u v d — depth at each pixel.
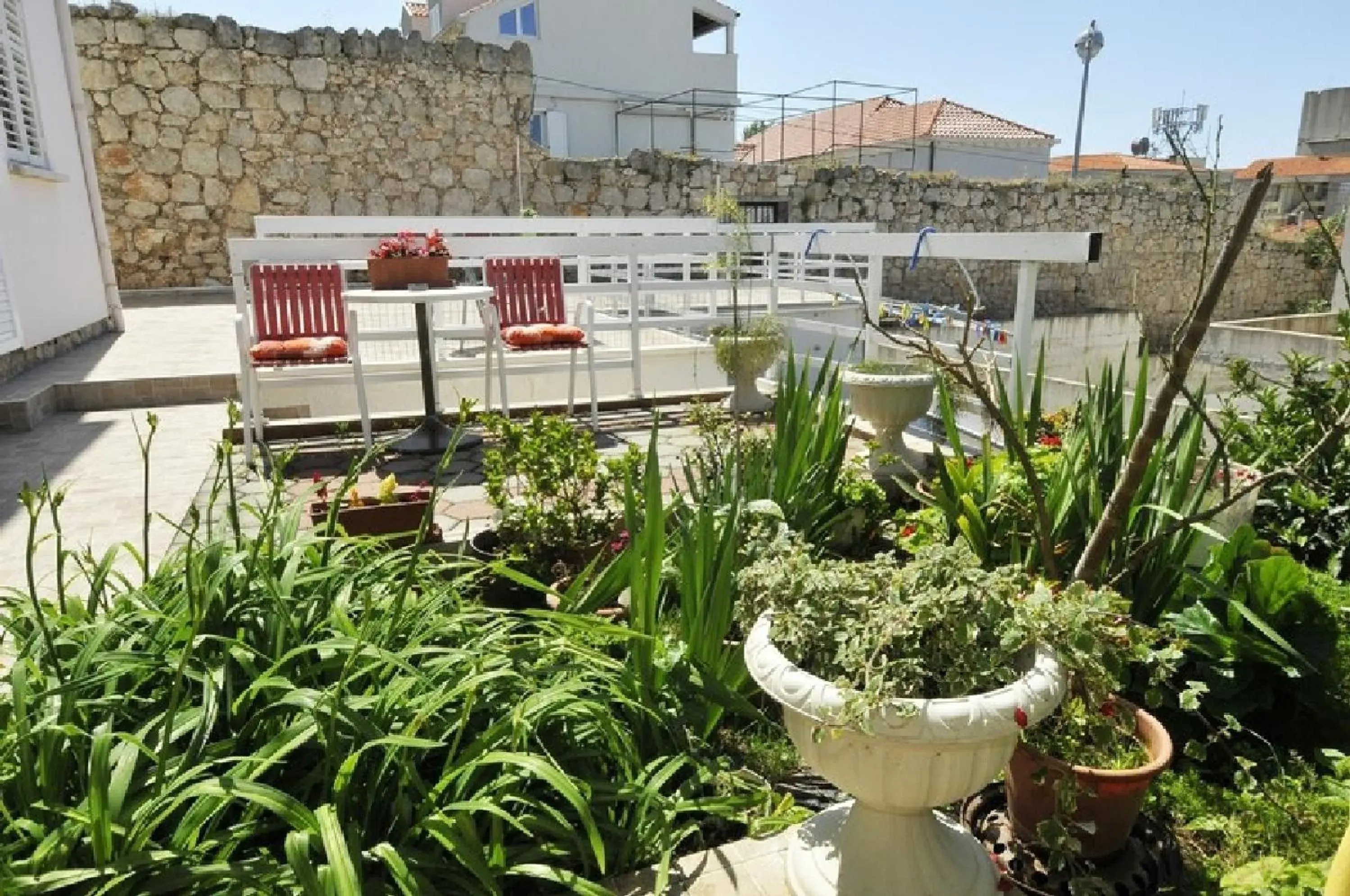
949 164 24.42
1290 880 1.59
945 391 3.20
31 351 6.73
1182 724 2.30
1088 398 2.86
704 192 14.14
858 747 1.46
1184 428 2.67
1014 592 1.66
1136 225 16.78
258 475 4.62
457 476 3.57
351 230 8.30
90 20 10.76
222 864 1.42
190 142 11.55
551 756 1.76
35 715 1.59
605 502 3.20
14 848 1.41
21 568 3.32
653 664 2.13
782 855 1.81
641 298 9.01
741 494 2.63
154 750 1.58
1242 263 16.88
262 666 1.82
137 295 11.52
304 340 4.89
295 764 1.72
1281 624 2.33
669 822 1.80
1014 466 3.04
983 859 1.72
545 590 2.29
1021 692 1.45
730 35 23.38
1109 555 2.47
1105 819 1.76
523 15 20.77
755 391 6.22
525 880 1.71
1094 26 16.55
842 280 6.38
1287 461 3.39
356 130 12.39
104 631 1.70
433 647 1.91
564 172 13.52
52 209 7.36
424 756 1.73
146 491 1.98
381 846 1.47
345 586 2.05
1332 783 2.00
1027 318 4.22
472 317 8.53
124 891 1.36
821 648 1.62
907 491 3.06
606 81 21.44
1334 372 3.62
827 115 29.31
